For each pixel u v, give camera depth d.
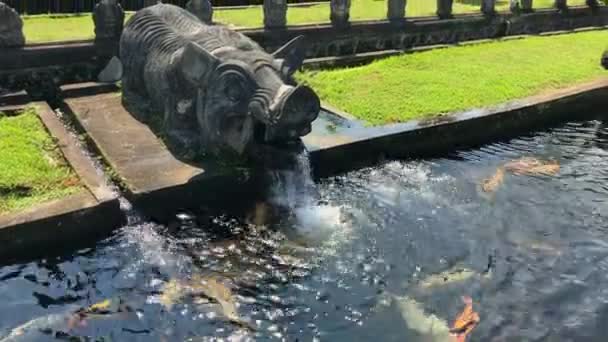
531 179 4.70
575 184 4.66
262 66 3.84
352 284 3.42
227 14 8.08
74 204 3.50
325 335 3.04
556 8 9.41
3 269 3.33
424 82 6.12
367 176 4.62
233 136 3.92
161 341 2.95
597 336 3.11
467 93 5.82
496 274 3.56
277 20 6.64
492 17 8.49
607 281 3.53
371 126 4.95
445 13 8.05
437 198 4.34
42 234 3.38
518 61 7.14
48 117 4.70
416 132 4.93
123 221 3.68
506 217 4.14
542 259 3.71
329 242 3.77
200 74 3.93
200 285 3.32
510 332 3.12
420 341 3.02
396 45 7.64
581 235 3.97
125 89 5.17
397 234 3.89
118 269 3.41
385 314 3.20
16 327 2.96
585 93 6.07
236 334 3.02
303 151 4.25
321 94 5.67
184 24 4.80
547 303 3.34
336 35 7.06
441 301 3.32
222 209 4.03
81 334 2.95
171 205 3.85
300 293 3.32
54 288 3.25
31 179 3.71
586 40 8.58
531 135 5.71
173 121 4.38
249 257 3.59
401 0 7.50
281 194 4.19
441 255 3.71
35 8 8.05
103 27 5.62
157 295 3.23
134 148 4.33
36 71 5.39
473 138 5.33
